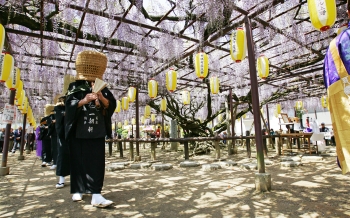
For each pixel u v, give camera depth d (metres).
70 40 4.39
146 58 5.50
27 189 3.28
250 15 3.41
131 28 4.54
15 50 5.05
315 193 2.70
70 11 3.70
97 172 2.42
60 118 2.94
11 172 4.94
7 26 4.02
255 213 2.11
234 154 7.77
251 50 3.22
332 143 10.84
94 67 2.56
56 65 6.03
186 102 6.87
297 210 2.15
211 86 5.92
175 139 6.07
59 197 2.79
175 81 5.26
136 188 3.22
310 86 10.05
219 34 3.96
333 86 1.54
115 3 3.60
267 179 2.85
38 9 3.65
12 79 4.58
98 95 2.34
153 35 4.95
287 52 5.55
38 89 7.91
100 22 4.00
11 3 3.21
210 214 2.12
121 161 6.72
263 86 9.85
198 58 4.36
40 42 4.83
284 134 6.81
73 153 2.49
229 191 2.92
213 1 3.43
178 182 3.58
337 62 1.51
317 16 2.40
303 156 6.11
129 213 2.17
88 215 2.12
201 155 7.93
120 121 17.17
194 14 3.96
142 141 6.53
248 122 19.45
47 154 5.83
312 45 5.32
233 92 9.24
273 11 3.60
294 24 4.35
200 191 2.97
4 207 2.43
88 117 2.42
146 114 8.91
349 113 1.46
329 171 4.04
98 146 2.46
